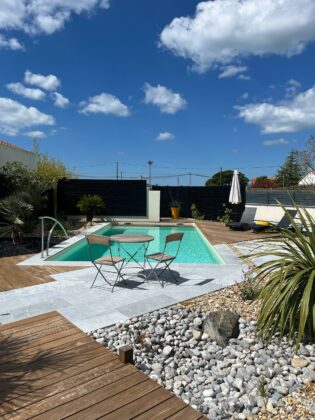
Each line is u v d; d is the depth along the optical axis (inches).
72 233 478.3
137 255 388.8
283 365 126.7
